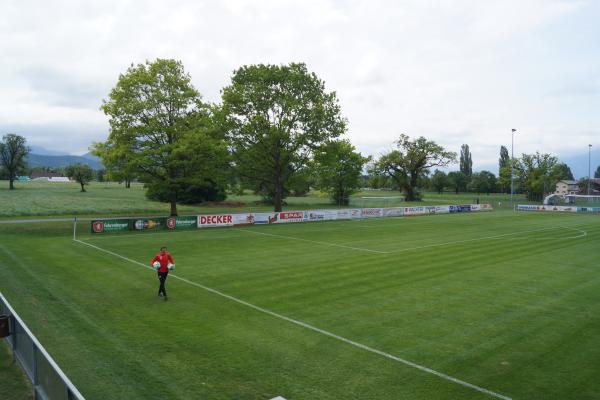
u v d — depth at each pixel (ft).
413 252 85.10
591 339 38.88
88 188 316.19
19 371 30.35
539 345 37.37
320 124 142.92
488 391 28.99
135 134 119.96
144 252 78.95
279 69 141.59
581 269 70.23
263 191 236.63
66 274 60.13
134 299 49.32
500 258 79.66
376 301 50.31
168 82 124.77
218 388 28.50
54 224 117.39
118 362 32.14
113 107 119.24
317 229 124.67
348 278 61.82
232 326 40.86
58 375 21.84
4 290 50.55
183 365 31.91
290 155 145.38
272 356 33.99
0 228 106.22
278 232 114.93
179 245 88.63
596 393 28.96
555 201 255.29
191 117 130.82
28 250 77.61
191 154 125.39
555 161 299.99
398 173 297.94
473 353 35.42
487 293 54.54
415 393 28.50
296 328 40.68
